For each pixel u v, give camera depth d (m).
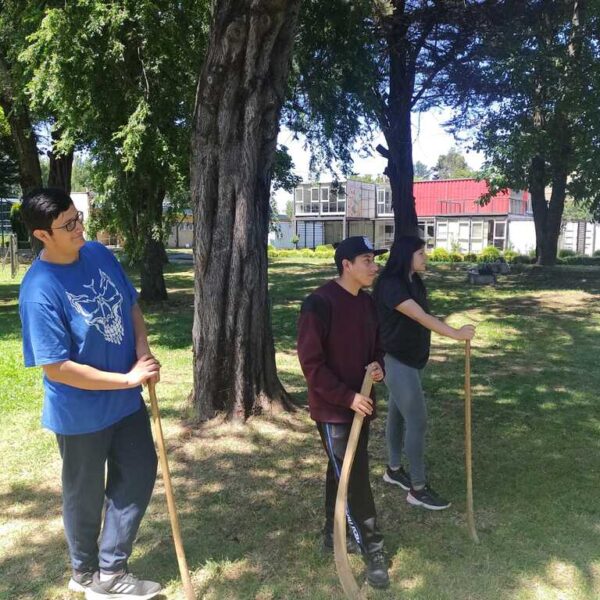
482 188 35.38
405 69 14.52
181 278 18.33
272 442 4.85
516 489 4.02
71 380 2.48
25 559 3.28
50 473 4.35
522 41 12.59
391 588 2.98
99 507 2.80
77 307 2.53
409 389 3.59
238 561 3.22
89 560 2.88
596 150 12.62
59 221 2.44
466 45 13.62
